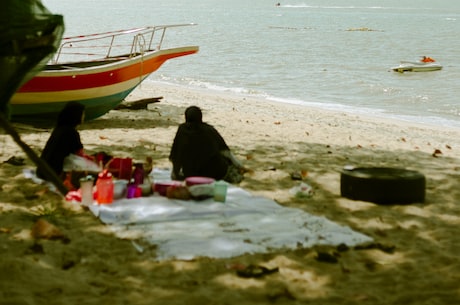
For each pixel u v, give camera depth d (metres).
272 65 35.72
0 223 5.64
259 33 70.25
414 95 24.45
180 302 4.13
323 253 4.98
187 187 6.52
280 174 8.22
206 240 5.29
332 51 46.38
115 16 123.50
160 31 72.81
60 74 11.11
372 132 14.30
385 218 6.28
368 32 75.06
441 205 6.84
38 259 4.78
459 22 111.12
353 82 28.08
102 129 11.73
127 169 6.90
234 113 16.14
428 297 4.35
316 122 15.66
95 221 5.81
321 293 4.36
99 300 4.12
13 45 4.81
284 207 6.40
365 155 10.19
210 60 38.09
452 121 18.89
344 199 6.99
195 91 22.97
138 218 5.84
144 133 11.38
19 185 7.00
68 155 6.96
